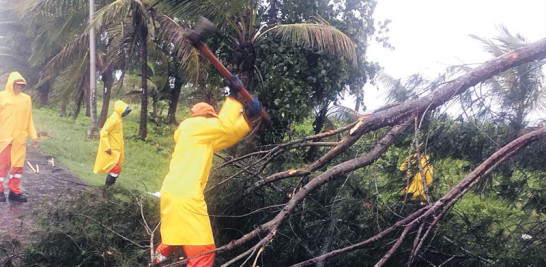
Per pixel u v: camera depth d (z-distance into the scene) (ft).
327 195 15.57
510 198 16.14
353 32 30.81
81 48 43.96
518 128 15.83
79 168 28.86
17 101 20.04
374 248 14.17
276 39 29.17
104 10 37.70
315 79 28.81
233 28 29.32
